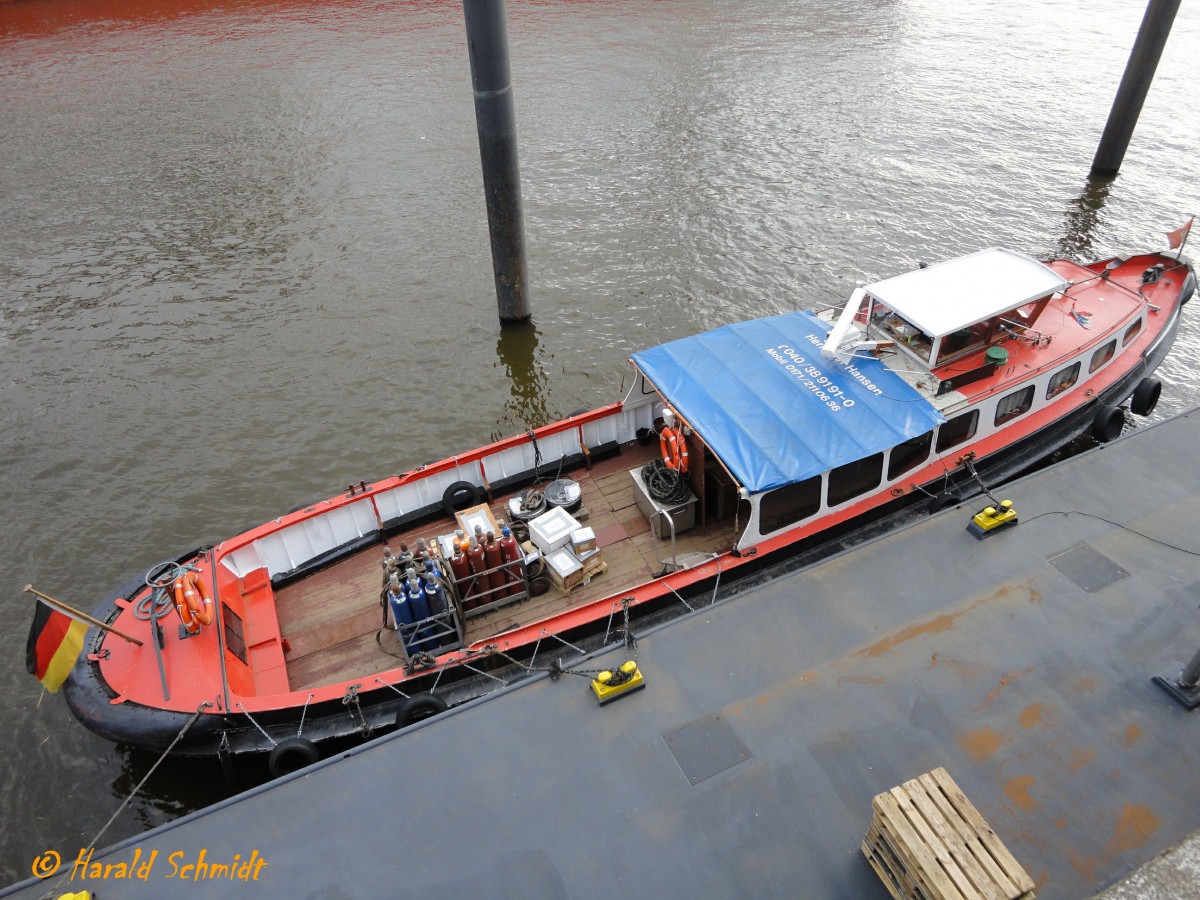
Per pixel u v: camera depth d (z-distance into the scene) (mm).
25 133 28688
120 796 10117
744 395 10609
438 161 25766
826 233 21125
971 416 11086
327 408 16328
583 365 17234
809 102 28844
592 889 5852
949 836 5324
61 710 11125
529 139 26781
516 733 6891
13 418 16266
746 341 11664
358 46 36594
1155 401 13992
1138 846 5859
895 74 31141
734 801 6301
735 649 7492
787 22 38000
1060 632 7445
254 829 6301
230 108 30281
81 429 15977
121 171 25844
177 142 27719
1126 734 6582
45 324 18969
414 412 16172
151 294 19938
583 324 18406
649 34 36781
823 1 41250
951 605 7785
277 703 8930
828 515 10672
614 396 16438
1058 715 6750
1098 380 12742
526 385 16750
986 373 10945
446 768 6656
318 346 18031
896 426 10148
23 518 14195
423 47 36000
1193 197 22125
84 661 9273
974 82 30047
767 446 9820
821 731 6750
